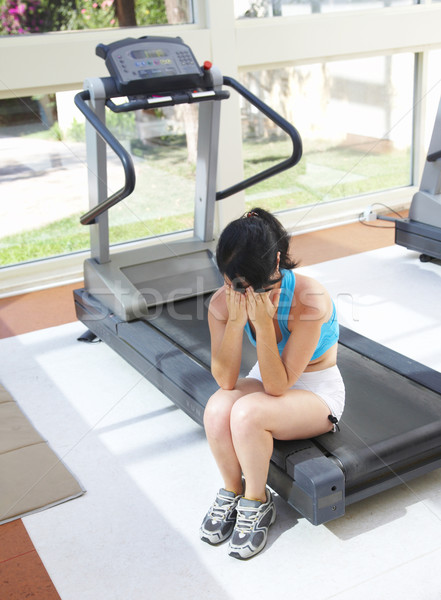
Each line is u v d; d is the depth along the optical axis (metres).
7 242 3.49
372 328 2.10
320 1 3.71
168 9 3.46
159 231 3.70
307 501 1.56
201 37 3.50
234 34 3.58
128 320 2.52
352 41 3.66
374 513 1.71
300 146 2.51
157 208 3.75
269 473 1.69
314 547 1.61
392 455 1.65
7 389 2.48
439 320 1.99
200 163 2.85
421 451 1.70
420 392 1.86
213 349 1.70
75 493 1.88
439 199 1.92
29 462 2.02
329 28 3.67
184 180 3.82
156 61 2.50
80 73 3.30
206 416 1.63
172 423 2.18
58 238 3.58
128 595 1.52
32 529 1.76
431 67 2.73
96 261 2.81
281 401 1.60
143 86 2.47
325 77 3.67
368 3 3.77
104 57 2.49
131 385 2.44
